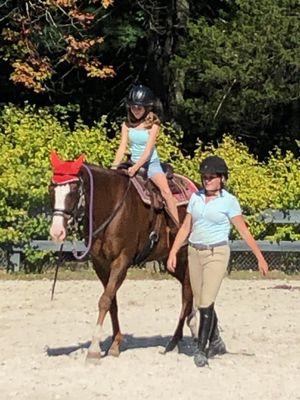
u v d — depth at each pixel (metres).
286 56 24.64
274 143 29.33
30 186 19.98
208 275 10.67
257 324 13.98
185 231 10.88
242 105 25.67
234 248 20.53
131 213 11.11
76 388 9.59
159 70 29.20
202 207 10.69
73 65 27.41
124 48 29.50
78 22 26.09
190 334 13.04
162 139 21.38
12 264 20.33
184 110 27.47
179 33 28.72
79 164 10.59
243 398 9.22
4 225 20.20
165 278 19.92
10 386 9.70
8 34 25.81
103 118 21.28
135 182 11.38
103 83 30.80
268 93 25.05
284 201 20.69
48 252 20.30
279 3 25.55
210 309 10.71
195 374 10.27
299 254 21.16
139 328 13.51
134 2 28.48
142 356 11.30
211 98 26.09
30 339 12.52
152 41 29.16
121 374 10.24
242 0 25.52
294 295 17.42
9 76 28.50
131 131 11.56
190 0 29.58
